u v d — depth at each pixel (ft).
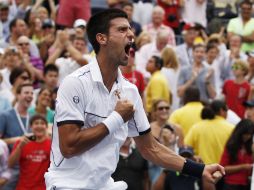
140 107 41.34
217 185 71.72
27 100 70.90
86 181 39.60
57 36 88.84
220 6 114.62
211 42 97.60
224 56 96.78
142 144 42.16
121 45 39.55
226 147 71.05
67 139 38.58
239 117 87.71
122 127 40.22
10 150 69.46
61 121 38.81
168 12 109.19
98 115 39.58
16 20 93.97
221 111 73.67
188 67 89.45
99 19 39.75
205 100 87.10
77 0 98.89
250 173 70.90
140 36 98.37
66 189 39.42
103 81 39.78
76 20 96.68
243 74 88.17
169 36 102.27
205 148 73.10
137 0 112.57
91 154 39.63
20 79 77.61
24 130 70.64
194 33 97.35
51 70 81.61
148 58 94.07
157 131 72.59
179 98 87.71
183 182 66.33
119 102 38.93
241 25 105.50
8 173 66.59
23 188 66.39
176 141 70.44
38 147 66.23
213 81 89.40
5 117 70.33
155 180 67.00
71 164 39.60
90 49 93.40
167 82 86.79
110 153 39.93
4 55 82.17
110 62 39.73
